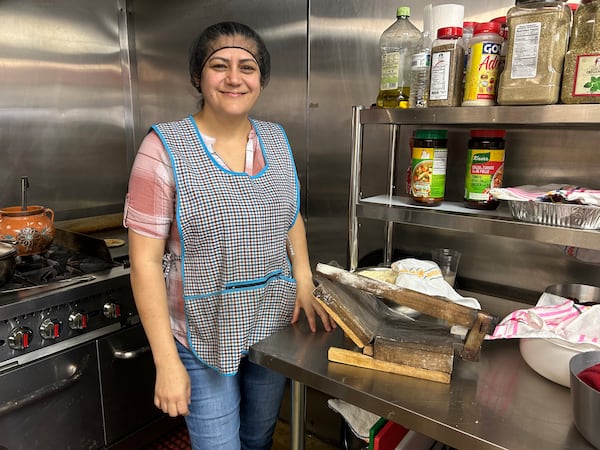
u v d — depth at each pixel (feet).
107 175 7.91
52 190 7.20
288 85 6.08
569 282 4.50
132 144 8.21
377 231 5.56
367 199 4.49
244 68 3.51
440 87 3.64
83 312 5.09
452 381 3.25
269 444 4.77
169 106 7.64
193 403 3.99
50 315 4.81
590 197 3.21
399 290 3.43
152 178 3.47
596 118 2.99
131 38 7.84
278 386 4.44
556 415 2.87
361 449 4.65
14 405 4.53
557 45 3.12
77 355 5.09
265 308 3.98
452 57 3.57
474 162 3.92
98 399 5.39
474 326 3.26
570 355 3.07
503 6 4.42
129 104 8.06
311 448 6.31
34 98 6.82
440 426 2.80
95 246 5.80
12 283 4.90
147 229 3.54
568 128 4.26
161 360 3.59
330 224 6.01
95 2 7.34
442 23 3.77
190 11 6.97
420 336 3.48
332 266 3.76
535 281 4.70
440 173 4.04
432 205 4.08
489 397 3.06
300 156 6.15
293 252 4.42
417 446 4.03
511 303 4.52
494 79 3.45
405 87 4.14
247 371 4.34
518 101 3.27
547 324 3.24
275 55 6.14
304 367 3.43
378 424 3.75
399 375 3.32
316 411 6.41
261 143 4.00
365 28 5.28
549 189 3.81
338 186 5.84
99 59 7.53
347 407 4.51
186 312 3.77
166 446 6.30
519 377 3.31
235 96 3.52
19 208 5.58
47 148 7.05
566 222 3.28
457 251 5.11
